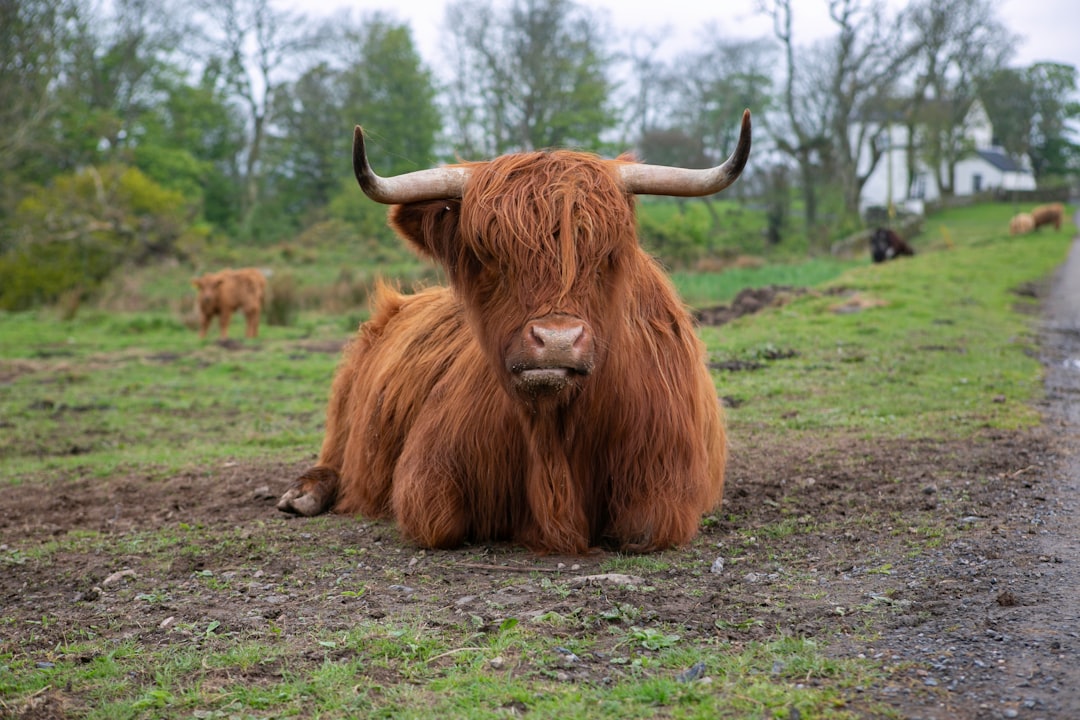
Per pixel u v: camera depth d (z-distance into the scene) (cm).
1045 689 285
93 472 805
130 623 394
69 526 616
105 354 1775
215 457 854
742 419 870
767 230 6288
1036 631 330
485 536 489
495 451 471
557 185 401
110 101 4897
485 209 402
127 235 3472
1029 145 9306
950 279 2322
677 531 466
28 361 1667
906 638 332
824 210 6412
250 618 384
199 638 364
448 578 432
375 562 469
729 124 7438
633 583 404
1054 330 1552
